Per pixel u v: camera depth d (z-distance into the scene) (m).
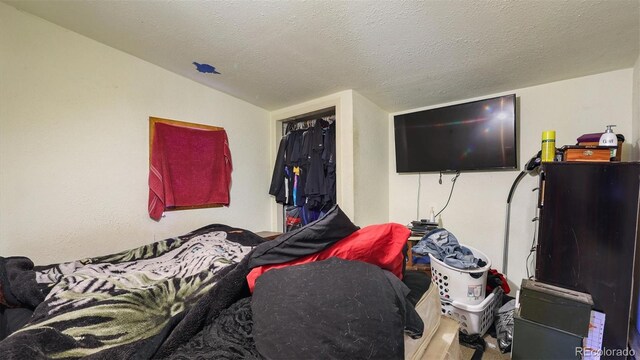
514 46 1.54
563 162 1.50
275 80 2.08
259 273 1.13
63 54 1.46
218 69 1.90
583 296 1.40
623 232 1.35
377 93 2.34
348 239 1.18
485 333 1.75
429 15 1.27
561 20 1.28
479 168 2.29
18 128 1.32
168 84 1.94
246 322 0.96
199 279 1.21
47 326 0.81
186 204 2.06
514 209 2.20
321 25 1.36
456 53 1.63
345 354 0.70
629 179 1.34
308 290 0.86
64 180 1.48
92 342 0.83
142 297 1.04
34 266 1.29
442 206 2.60
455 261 1.79
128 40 1.55
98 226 1.61
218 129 2.31
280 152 2.81
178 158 2.01
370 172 2.55
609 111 1.84
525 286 1.51
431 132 2.53
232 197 2.48
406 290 0.95
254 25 1.37
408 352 0.94
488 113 2.21
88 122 1.56
